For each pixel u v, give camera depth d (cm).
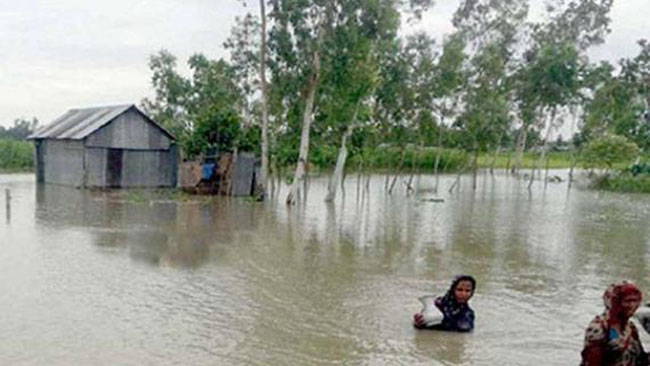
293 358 959
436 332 1104
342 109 3359
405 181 5206
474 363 960
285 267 1620
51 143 4172
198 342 1020
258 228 2311
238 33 3994
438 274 1584
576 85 4962
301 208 3036
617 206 3544
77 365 910
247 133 3709
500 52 4894
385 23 3036
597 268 1712
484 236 2262
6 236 1986
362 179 5434
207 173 3609
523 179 6075
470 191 4544
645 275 1633
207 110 3884
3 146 5438
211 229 2253
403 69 3788
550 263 1770
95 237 2006
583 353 682
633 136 5728
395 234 2255
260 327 1108
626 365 663
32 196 3291
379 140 4250
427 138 4575
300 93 3300
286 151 3703
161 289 1358
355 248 1933
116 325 1098
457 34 4447
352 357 970
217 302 1266
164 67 4941
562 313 1250
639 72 5775
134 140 3959
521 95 5072
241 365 925
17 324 1091
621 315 665
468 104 4566
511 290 1437
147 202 3092
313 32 3070
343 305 1265
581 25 5447
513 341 1069
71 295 1289
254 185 3603
